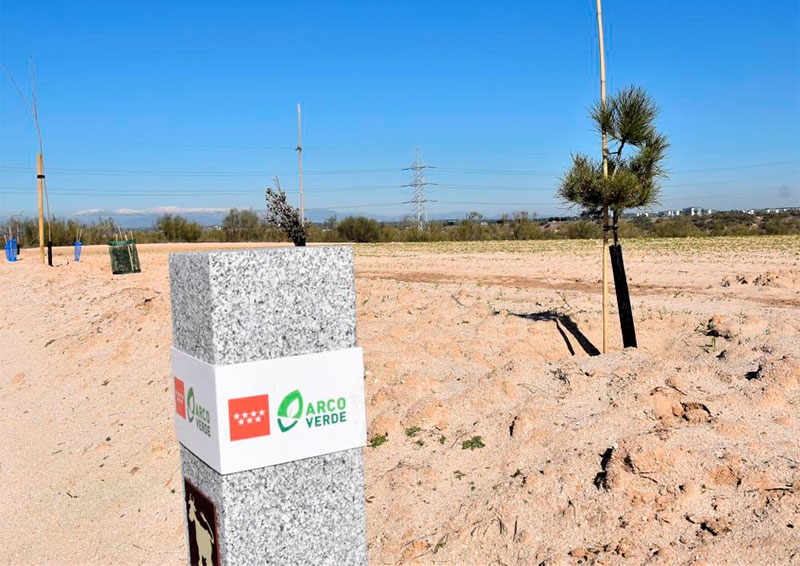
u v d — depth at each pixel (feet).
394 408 23.68
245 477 10.25
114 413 30.71
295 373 10.45
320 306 10.77
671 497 16.30
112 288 62.18
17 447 29.40
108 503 23.17
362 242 199.31
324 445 10.71
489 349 29.94
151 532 21.04
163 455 25.20
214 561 10.69
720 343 27.48
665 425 19.25
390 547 17.31
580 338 31.01
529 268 78.38
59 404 33.73
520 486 17.97
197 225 223.30
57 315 53.31
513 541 16.46
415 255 114.93
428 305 42.22
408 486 19.31
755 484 16.21
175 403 11.75
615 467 17.29
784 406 19.89
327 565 10.91
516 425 20.61
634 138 26.94
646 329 31.55
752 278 52.31
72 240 184.85
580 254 100.58
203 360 10.48
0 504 24.63
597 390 22.26
